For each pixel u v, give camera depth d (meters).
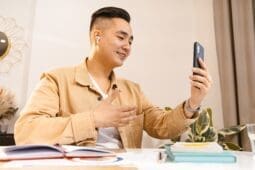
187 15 2.61
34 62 2.26
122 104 1.22
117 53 1.21
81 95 1.15
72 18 2.39
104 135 1.11
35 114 0.97
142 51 2.47
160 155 0.78
